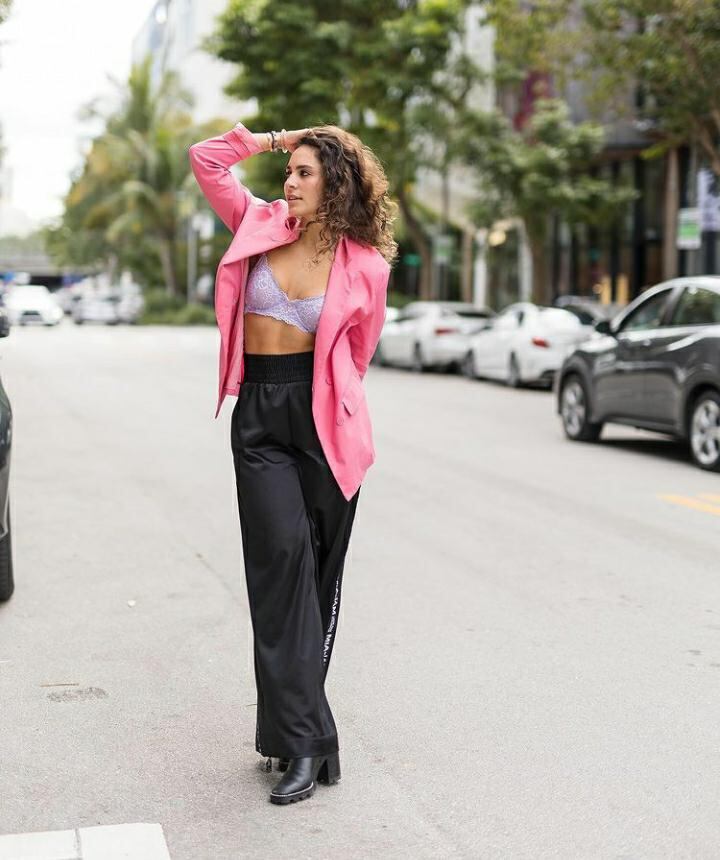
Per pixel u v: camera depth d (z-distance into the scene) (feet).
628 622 19.24
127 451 38.86
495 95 112.78
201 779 13.01
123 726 14.61
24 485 32.12
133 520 27.48
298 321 12.58
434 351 80.53
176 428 45.37
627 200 90.33
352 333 12.92
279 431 12.72
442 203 118.21
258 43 90.02
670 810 12.19
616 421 40.73
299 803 12.35
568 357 43.57
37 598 20.67
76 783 12.87
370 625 18.94
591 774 13.12
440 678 16.38
